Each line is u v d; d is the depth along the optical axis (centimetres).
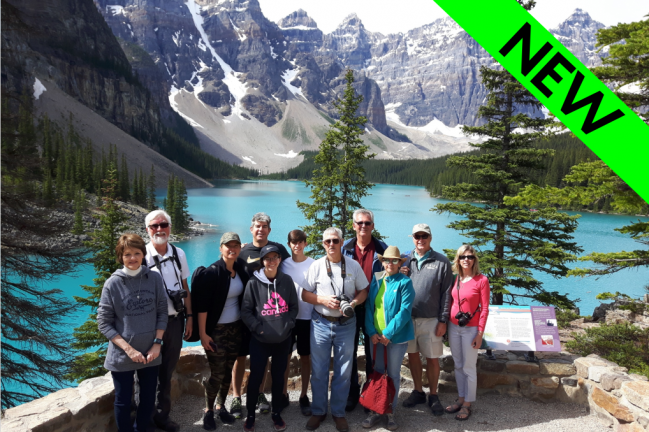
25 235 1313
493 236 1712
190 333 503
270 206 10769
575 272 905
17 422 379
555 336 575
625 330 992
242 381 594
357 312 567
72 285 3344
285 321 483
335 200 1998
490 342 577
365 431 500
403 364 622
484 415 540
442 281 548
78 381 1445
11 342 1488
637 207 727
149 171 15650
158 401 481
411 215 9494
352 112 1995
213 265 504
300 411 553
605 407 511
